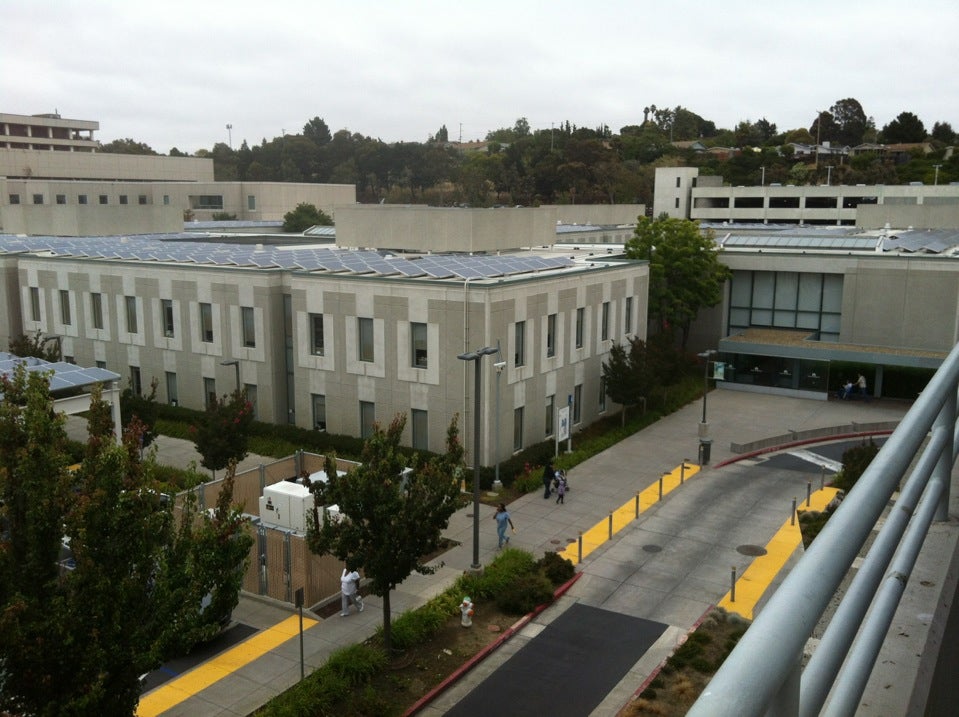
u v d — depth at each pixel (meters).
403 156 181.62
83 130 168.38
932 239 61.94
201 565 14.73
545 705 20.34
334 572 25.84
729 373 55.75
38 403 14.61
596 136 172.38
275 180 181.25
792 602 1.94
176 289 46.34
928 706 2.93
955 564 3.92
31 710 12.44
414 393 39.03
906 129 174.75
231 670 21.56
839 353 52.06
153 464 15.36
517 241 53.56
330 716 19.50
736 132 192.62
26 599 12.59
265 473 34.53
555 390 42.25
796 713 1.93
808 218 115.12
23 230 72.56
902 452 2.82
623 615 24.98
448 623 24.38
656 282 54.53
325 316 41.19
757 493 35.66
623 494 35.53
